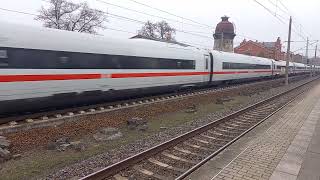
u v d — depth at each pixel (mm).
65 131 11250
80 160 8906
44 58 11867
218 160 8914
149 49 18016
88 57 13734
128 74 16219
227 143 10367
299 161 8750
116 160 8703
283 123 14039
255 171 7973
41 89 11859
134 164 8328
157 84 18906
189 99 20656
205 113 17078
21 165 8297
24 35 11219
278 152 9531
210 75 26781
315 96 26703
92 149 9867
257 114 16547
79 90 13492
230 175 7707
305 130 12609
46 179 7395
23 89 11234
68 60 12812
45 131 10914
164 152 9492
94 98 14570
